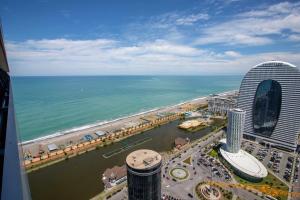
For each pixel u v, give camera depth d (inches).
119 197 6309.1
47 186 6865.2
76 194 6451.8
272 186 6796.3
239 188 6707.7
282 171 7751.0
